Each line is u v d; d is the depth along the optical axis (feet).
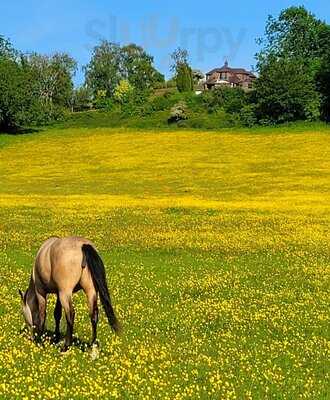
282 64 365.20
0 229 120.98
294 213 140.97
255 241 109.81
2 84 352.28
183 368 47.21
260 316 64.34
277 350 53.42
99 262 48.34
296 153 261.65
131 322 61.21
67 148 302.45
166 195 184.14
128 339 54.80
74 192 195.72
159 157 268.21
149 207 150.20
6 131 363.97
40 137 339.36
